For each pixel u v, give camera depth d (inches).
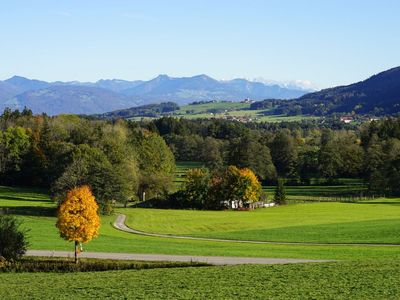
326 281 1660.9
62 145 5477.4
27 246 2386.8
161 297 1530.5
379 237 3085.6
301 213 4761.3
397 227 3472.0
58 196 4197.8
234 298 1493.6
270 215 4667.8
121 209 5128.0
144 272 1936.5
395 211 4763.8
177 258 2322.8
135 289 1635.1
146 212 4909.0
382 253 2443.4
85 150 5034.5
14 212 4256.9
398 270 1798.7
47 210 4407.0
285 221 4202.8
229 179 5339.6
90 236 2353.6
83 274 1946.4
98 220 2417.6
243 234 3415.4
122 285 1696.6
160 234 3516.2
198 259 2295.8
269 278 1732.3
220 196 5305.1
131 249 2625.5
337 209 4992.6
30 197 5398.6
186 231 3695.9
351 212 4734.3
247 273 1829.5
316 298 1466.5
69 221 2314.2
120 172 4675.2
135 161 5674.2
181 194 5408.5
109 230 3644.2
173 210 5162.4
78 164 4461.1
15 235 2269.9
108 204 4510.3
